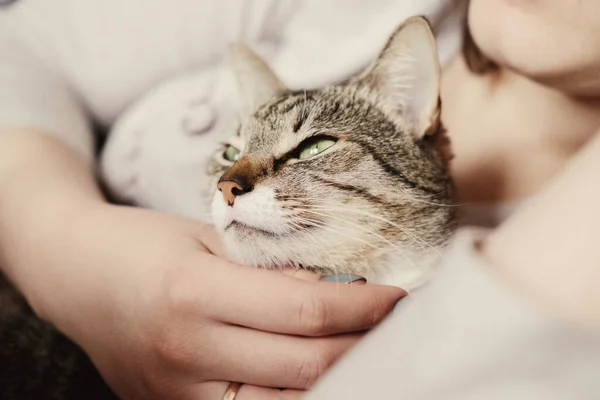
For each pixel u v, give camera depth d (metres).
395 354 0.18
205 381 0.29
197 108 0.45
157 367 0.30
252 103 0.41
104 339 0.33
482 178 0.38
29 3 0.46
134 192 0.46
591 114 0.35
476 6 0.33
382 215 0.32
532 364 0.15
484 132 0.38
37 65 0.47
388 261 0.33
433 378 0.17
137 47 0.46
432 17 0.41
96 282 0.33
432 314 0.17
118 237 0.33
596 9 0.28
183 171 0.45
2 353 0.35
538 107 0.36
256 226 0.31
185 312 0.29
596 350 0.14
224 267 0.29
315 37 0.44
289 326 0.28
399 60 0.35
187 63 0.48
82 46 0.47
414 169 0.34
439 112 0.35
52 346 0.36
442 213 0.34
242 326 0.28
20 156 0.40
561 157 0.36
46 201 0.37
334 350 0.28
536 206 0.17
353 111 0.35
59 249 0.35
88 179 0.41
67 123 0.45
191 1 0.45
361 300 0.28
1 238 0.38
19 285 0.38
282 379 0.28
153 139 0.46
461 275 0.17
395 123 0.35
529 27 0.30
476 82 0.40
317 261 0.32
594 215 0.15
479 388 0.16
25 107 0.43
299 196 0.32
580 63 0.30
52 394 0.34
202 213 0.42
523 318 0.15
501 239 0.17
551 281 0.15
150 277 0.30
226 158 0.38
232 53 0.41
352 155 0.33
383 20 0.42
